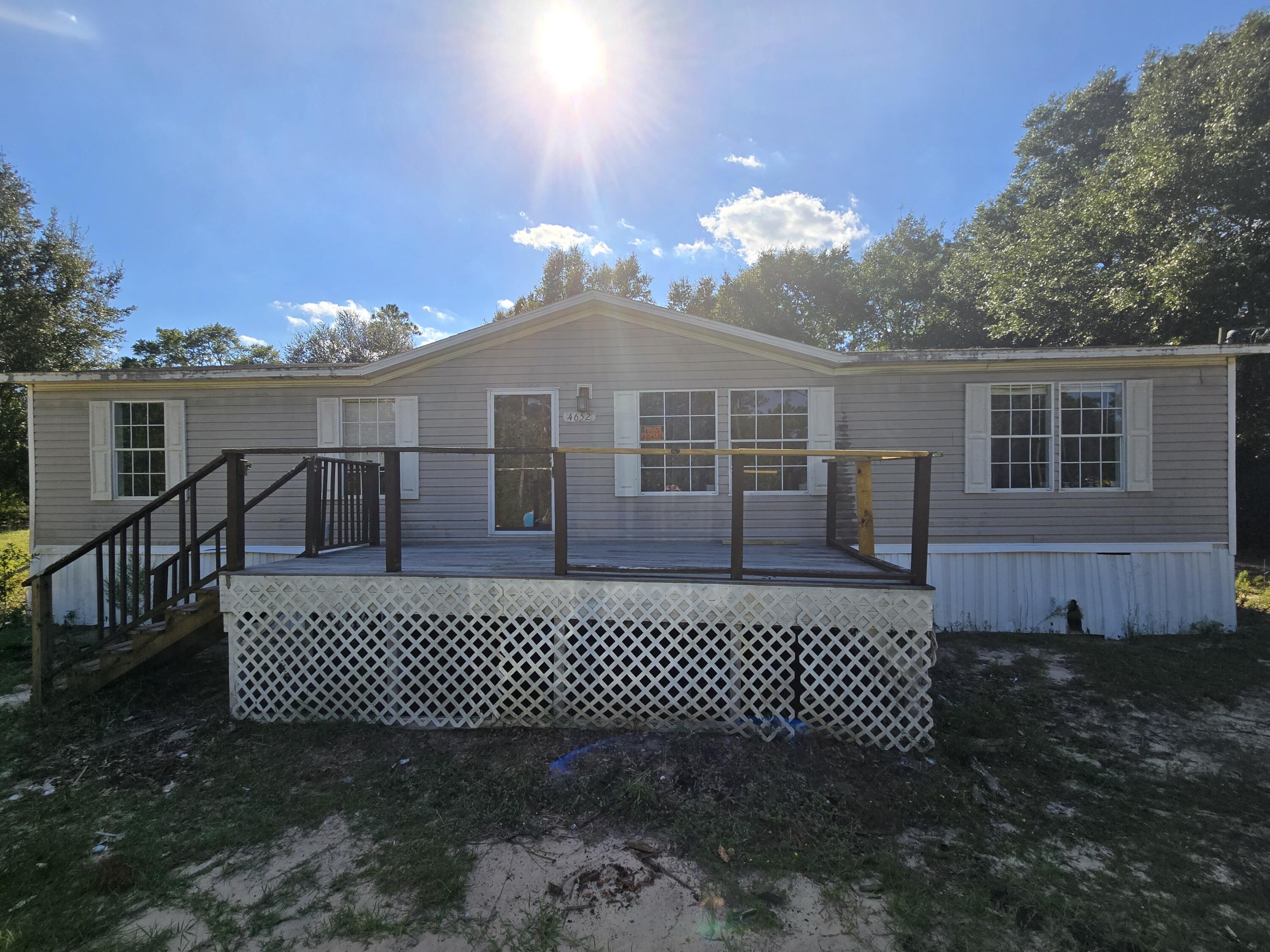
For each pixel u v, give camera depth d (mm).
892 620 4133
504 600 4434
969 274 19062
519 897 2723
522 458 7629
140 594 7703
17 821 3340
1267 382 11930
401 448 4590
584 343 7539
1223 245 11445
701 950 2432
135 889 2783
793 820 3264
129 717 4688
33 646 4730
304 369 7555
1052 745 4324
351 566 5008
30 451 7977
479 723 4383
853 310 26125
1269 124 11320
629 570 4445
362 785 3660
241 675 4629
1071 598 7250
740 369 7406
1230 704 5031
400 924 2551
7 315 18062
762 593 4246
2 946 2426
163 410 7938
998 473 7367
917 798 3545
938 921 2582
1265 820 3416
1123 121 18000
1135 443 7160
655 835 3178
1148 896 2758
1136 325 12953
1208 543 7133
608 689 4340
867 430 7359
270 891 2748
